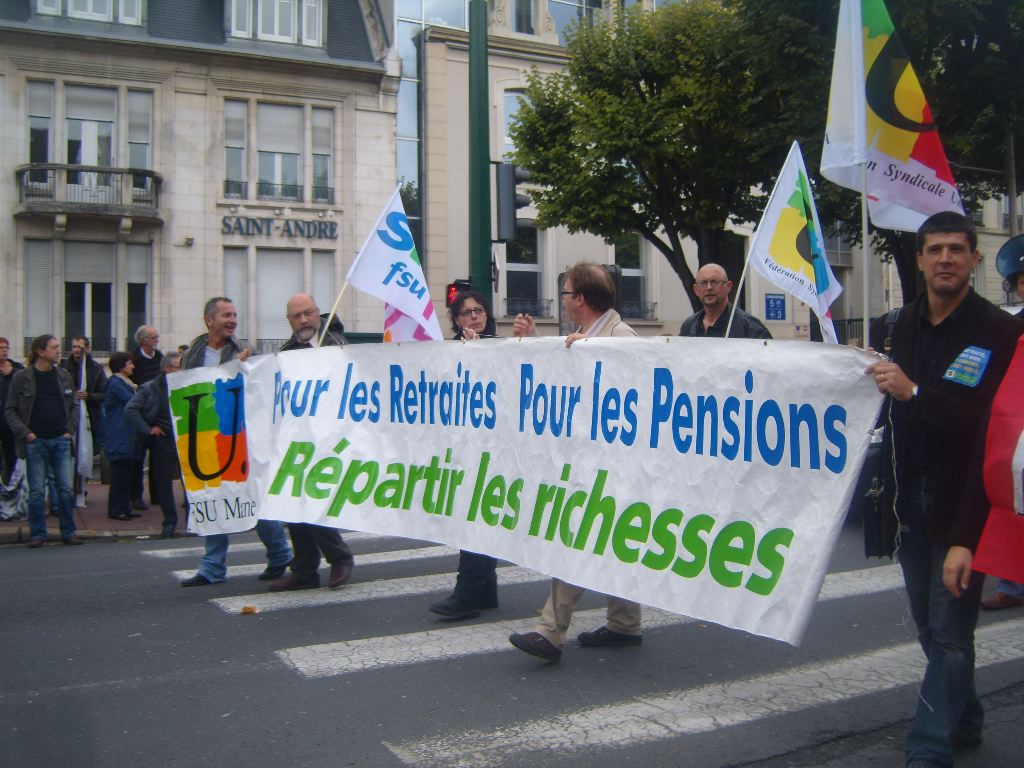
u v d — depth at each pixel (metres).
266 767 3.77
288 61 23.95
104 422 11.41
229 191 23.89
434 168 25.58
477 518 5.30
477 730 4.14
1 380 11.00
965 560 3.14
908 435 3.57
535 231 26.92
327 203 24.62
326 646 5.44
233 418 6.69
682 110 19.11
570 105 20.80
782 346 3.90
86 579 7.59
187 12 23.77
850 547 8.30
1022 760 3.75
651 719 4.25
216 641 5.59
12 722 4.29
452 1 26.11
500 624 5.90
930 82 14.39
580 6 27.58
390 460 5.86
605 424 4.65
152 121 23.16
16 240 22.22
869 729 4.12
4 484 10.35
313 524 6.20
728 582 4.03
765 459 3.93
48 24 22.44
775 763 3.78
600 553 4.60
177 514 11.50
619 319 5.16
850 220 17.94
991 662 5.11
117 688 4.75
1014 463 3.02
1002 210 32.28
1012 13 13.96
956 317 3.49
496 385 5.26
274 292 24.27
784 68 15.69
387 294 6.53
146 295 23.23
